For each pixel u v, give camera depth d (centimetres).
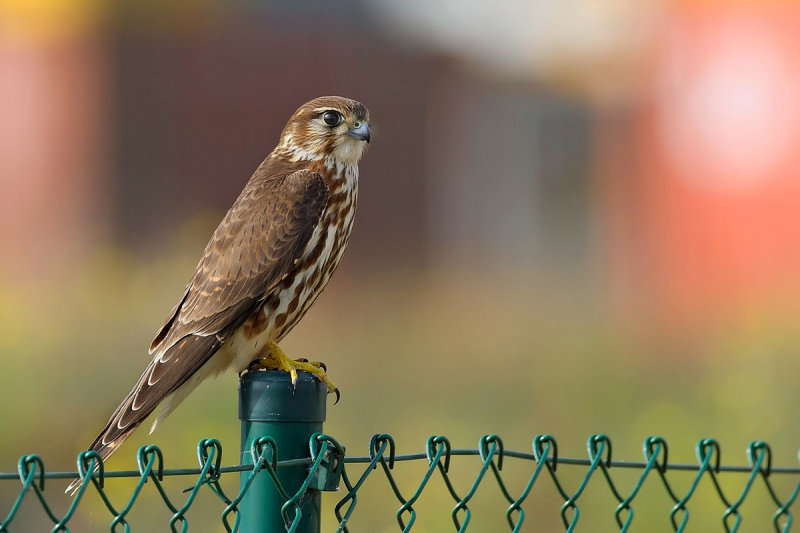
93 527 945
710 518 909
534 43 2538
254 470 456
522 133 2561
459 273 2333
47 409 1086
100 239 2289
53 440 1070
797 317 1304
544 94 2547
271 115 2408
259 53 2400
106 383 1127
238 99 2388
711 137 2272
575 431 1070
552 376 1211
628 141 2419
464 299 1842
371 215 2508
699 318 1698
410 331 1520
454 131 2545
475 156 2559
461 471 976
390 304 1789
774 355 1118
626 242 2377
